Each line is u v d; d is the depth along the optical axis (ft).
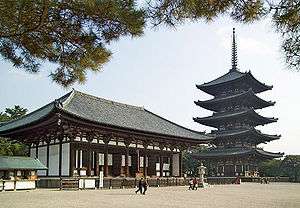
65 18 34.17
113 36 35.35
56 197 98.02
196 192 133.18
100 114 173.68
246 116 269.64
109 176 162.09
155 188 159.12
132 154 179.11
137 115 206.08
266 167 334.44
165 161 197.98
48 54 38.47
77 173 149.38
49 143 159.22
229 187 183.11
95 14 33.06
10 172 128.36
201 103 287.48
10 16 31.94
